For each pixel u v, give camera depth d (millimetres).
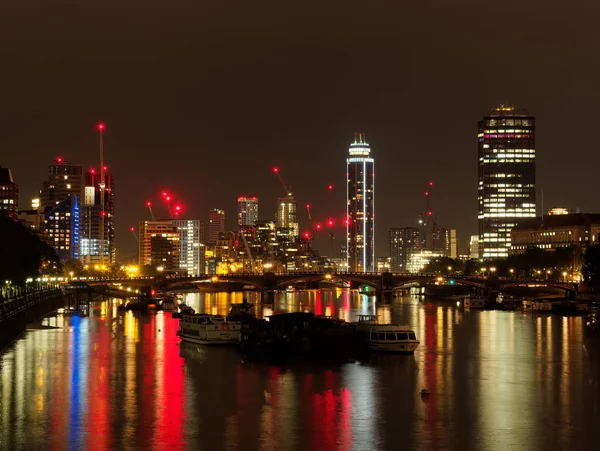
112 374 173375
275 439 123625
